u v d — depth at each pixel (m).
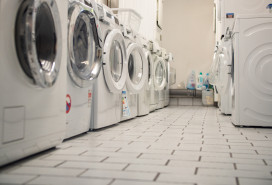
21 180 1.19
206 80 6.39
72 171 1.33
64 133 1.87
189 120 3.58
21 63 1.39
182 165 1.46
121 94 3.17
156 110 5.21
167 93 6.36
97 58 2.38
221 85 3.83
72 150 1.80
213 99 6.31
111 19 2.83
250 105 2.91
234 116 3.02
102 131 2.59
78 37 2.25
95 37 2.36
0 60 1.27
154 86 4.91
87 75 2.20
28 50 1.34
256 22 2.88
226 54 3.31
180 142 2.10
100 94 2.57
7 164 1.45
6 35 1.30
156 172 1.33
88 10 2.18
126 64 3.12
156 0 5.81
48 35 1.68
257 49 2.88
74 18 2.00
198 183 1.17
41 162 1.49
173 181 1.20
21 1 1.37
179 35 6.90
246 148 1.90
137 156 1.65
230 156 1.67
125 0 5.03
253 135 2.44
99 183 1.16
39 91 1.56
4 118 1.30
